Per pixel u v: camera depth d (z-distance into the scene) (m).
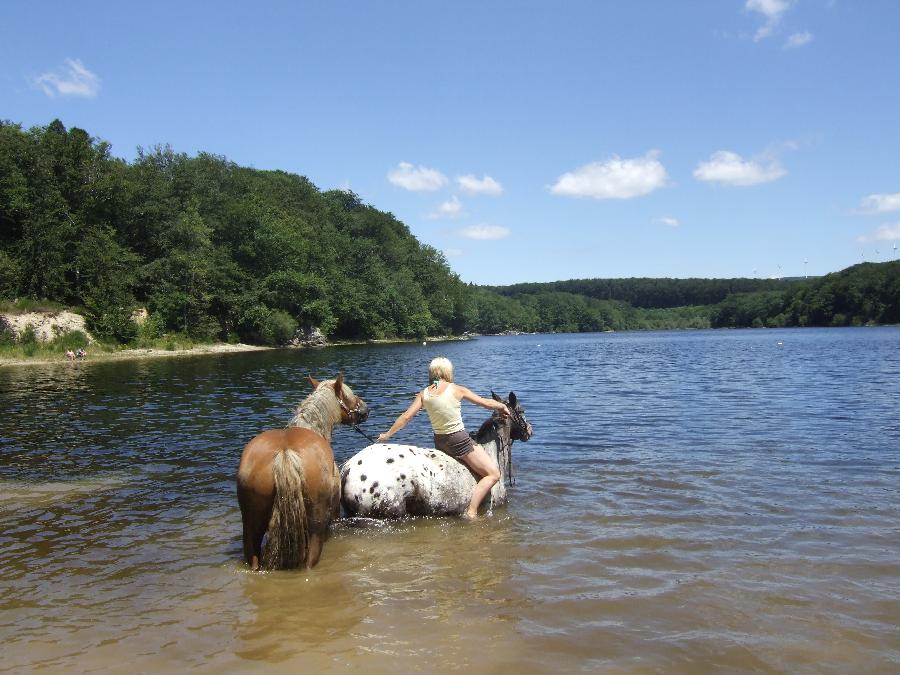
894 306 131.38
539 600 4.80
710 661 3.90
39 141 51.19
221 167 79.12
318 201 107.06
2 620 4.54
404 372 29.94
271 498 5.30
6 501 7.73
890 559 5.54
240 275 65.12
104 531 6.57
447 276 125.81
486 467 7.13
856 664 3.86
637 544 6.03
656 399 17.75
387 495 6.65
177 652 4.04
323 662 3.90
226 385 22.91
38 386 22.77
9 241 48.28
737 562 5.52
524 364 37.59
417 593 4.95
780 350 48.16
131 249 56.78
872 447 10.29
